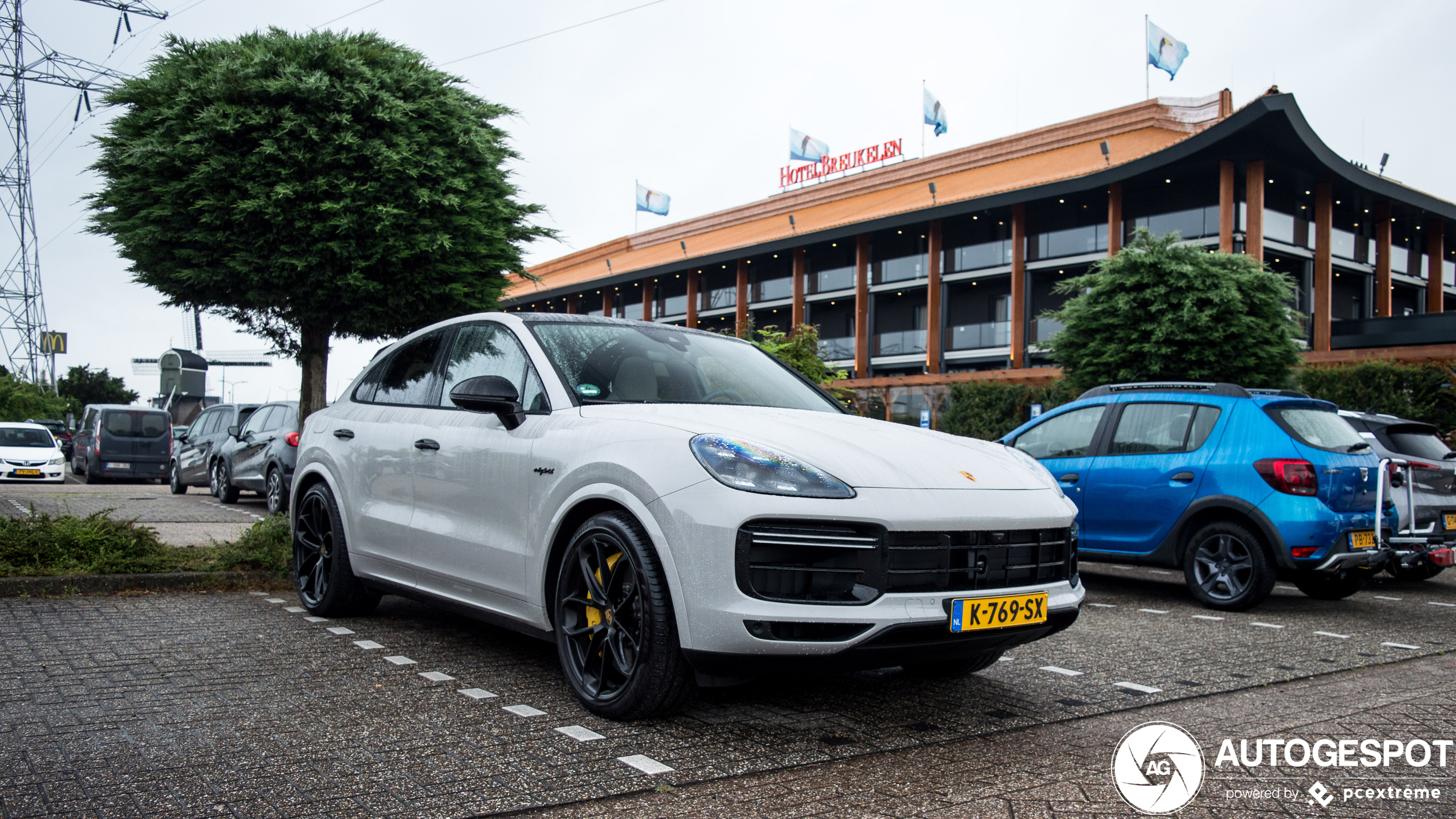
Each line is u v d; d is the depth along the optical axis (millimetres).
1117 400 7336
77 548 5562
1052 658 4496
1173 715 3492
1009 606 3053
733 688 3643
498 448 3705
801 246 41031
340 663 3842
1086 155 35219
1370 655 4848
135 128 6160
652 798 2453
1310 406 6633
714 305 49125
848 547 2832
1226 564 6430
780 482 2859
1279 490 6160
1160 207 31844
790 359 12188
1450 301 41438
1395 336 31125
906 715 3348
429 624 4711
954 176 40406
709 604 2799
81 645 4016
